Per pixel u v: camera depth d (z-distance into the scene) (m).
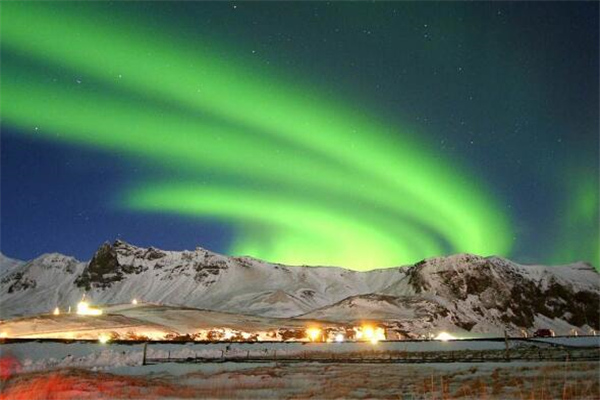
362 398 24.94
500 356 47.56
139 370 40.00
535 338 101.44
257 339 122.31
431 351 59.16
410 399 24.44
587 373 30.80
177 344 71.06
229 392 27.08
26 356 53.78
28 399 25.50
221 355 55.03
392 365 40.62
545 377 29.70
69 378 33.06
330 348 69.88
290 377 34.06
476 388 26.94
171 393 26.70
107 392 27.16
